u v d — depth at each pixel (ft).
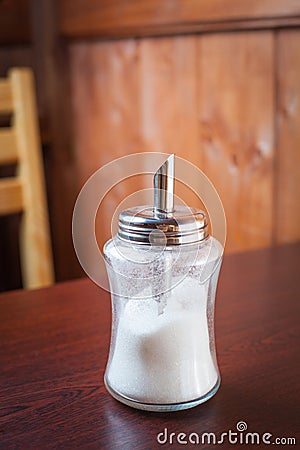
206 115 3.02
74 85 3.95
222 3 2.72
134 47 3.40
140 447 1.29
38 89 4.16
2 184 3.26
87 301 2.05
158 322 1.39
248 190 2.86
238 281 2.19
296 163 2.59
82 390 1.50
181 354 1.40
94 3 3.53
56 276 4.46
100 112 3.77
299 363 1.62
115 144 3.70
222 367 1.60
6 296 2.11
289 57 2.53
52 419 1.39
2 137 3.27
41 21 3.97
